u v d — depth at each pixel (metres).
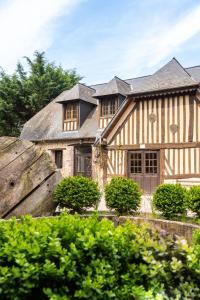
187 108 12.25
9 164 5.50
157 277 2.25
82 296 1.84
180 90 12.18
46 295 1.86
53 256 1.97
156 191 6.63
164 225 5.00
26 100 24.58
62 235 2.21
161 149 12.75
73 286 1.95
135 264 2.29
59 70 26.77
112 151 14.09
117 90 15.09
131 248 2.31
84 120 16.83
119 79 16.28
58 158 17.19
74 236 2.18
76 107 16.73
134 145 13.43
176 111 12.49
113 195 6.76
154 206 6.64
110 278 2.01
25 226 2.36
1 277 1.77
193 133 12.06
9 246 1.96
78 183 6.36
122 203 6.68
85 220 2.59
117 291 1.99
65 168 16.58
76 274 1.94
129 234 2.45
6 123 24.89
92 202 6.47
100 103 15.84
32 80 24.55
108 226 2.51
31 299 1.87
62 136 16.78
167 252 2.39
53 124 18.22
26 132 19.14
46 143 17.42
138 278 2.21
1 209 5.20
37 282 1.85
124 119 13.80
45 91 24.50
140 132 13.32
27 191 5.62
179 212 6.36
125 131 13.73
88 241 2.12
